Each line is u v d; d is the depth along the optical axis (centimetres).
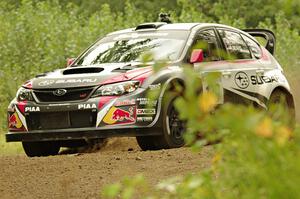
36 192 1669
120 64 2512
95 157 2109
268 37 3048
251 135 695
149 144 2430
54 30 5106
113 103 2338
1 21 5269
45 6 5628
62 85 2422
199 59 2494
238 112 691
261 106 2755
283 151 687
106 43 2719
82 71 2491
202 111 698
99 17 5728
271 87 2809
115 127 2331
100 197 1564
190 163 1944
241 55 2761
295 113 3186
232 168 761
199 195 766
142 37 2656
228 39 2742
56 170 1922
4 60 4862
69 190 1652
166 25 2708
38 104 2447
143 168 1905
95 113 2358
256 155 701
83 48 5034
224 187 809
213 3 9806
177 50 2533
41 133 2438
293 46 5966
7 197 1639
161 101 2361
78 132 2373
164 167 1908
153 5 9925
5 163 2072
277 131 687
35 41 4972
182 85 2439
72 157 2139
